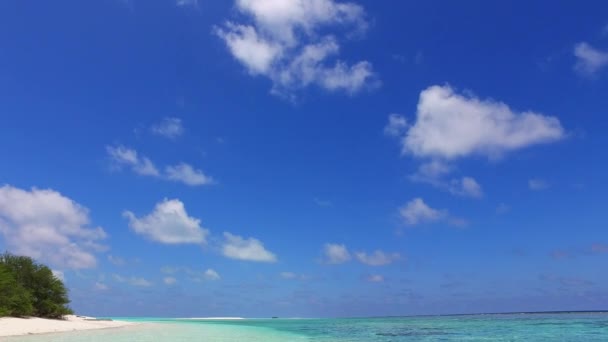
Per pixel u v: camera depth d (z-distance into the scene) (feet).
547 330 158.51
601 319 270.05
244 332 159.84
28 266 158.40
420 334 147.74
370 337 135.03
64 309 163.43
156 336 120.67
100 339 100.07
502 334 141.49
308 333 158.30
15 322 129.70
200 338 119.14
